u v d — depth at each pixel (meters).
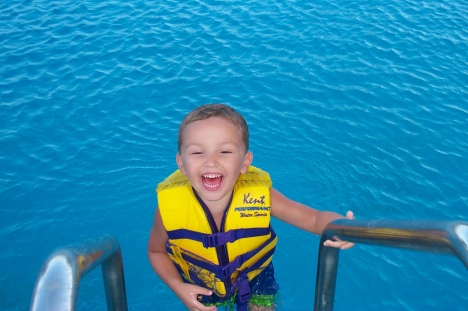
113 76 3.03
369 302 1.76
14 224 2.06
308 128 2.62
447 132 2.63
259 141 2.51
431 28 3.68
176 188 1.23
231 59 3.21
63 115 2.68
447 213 2.16
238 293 1.31
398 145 2.54
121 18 3.76
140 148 2.46
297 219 1.26
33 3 4.00
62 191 2.21
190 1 4.05
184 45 3.38
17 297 1.79
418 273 1.88
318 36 3.50
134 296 1.77
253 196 1.22
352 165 2.40
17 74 3.04
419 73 3.13
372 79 3.05
